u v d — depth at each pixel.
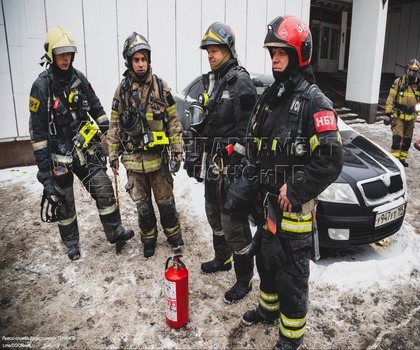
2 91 5.56
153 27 6.73
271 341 2.46
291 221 1.99
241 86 2.48
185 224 4.09
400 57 16.64
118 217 3.48
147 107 3.02
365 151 4.12
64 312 2.75
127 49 2.86
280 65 1.95
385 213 3.44
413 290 3.06
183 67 7.22
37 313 2.74
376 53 9.99
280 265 2.07
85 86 3.31
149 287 3.03
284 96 1.97
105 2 6.16
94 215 4.30
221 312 2.73
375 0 9.77
